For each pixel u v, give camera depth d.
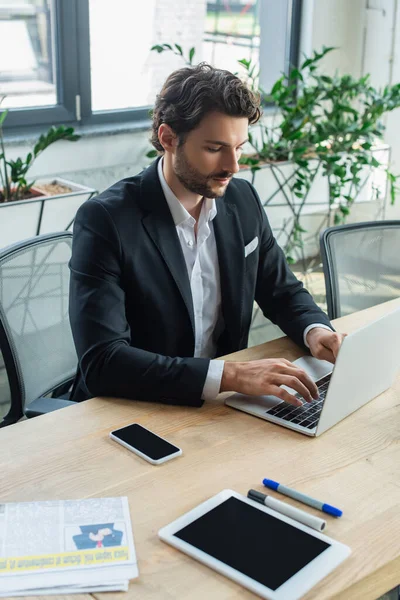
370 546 1.02
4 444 1.25
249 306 1.76
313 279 3.71
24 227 2.67
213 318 1.73
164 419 1.35
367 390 1.41
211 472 1.18
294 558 0.97
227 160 1.46
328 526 1.06
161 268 1.57
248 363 1.43
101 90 3.38
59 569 0.95
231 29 3.73
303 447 1.27
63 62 3.19
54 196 2.71
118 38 3.35
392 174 3.85
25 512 1.06
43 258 1.75
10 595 0.91
